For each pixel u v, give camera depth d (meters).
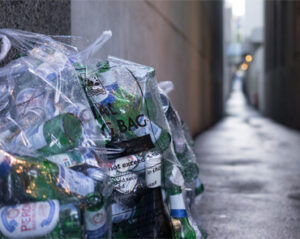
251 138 10.81
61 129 1.68
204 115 14.32
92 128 1.77
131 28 4.49
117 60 2.33
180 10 8.23
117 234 1.84
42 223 1.50
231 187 4.32
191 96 10.24
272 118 23.05
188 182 2.37
